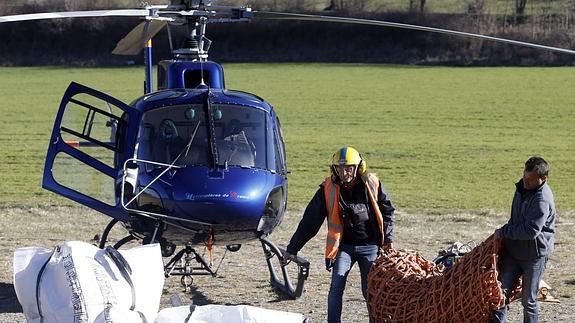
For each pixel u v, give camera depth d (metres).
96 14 16.02
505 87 75.88
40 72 94.38
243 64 101.00
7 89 78.00
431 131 50.75
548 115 58.47
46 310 10.92
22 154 41.28
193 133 15.72
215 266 19.27
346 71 92.25
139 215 15.49
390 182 33.47
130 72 93.06
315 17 16.86
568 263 19.14
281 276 18.19
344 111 61.59
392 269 12.61
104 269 11.08
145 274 11.45
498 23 103.69
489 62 96.94
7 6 102.75
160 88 18.59
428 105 64.75
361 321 14.41
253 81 83.38
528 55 96.69
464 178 34.50
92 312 10.73
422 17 102.94
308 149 43.03
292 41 105.19
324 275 18.33
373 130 51.34
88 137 16.47
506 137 47.94
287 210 27.03
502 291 11.81
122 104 16.05
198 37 18.28
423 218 25.53
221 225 15.05
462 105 64.50
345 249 13.17
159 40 101.31
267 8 106.31
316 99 69.19
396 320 12.38
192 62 17.53
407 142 45.75
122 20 102.38
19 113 60.53
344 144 44.97
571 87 75.00
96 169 16.08
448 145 44.50
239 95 16.53
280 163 16.12
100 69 97.12
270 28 105.19
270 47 105.19
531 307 12.83
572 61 94.69
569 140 46.75
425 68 94.62
